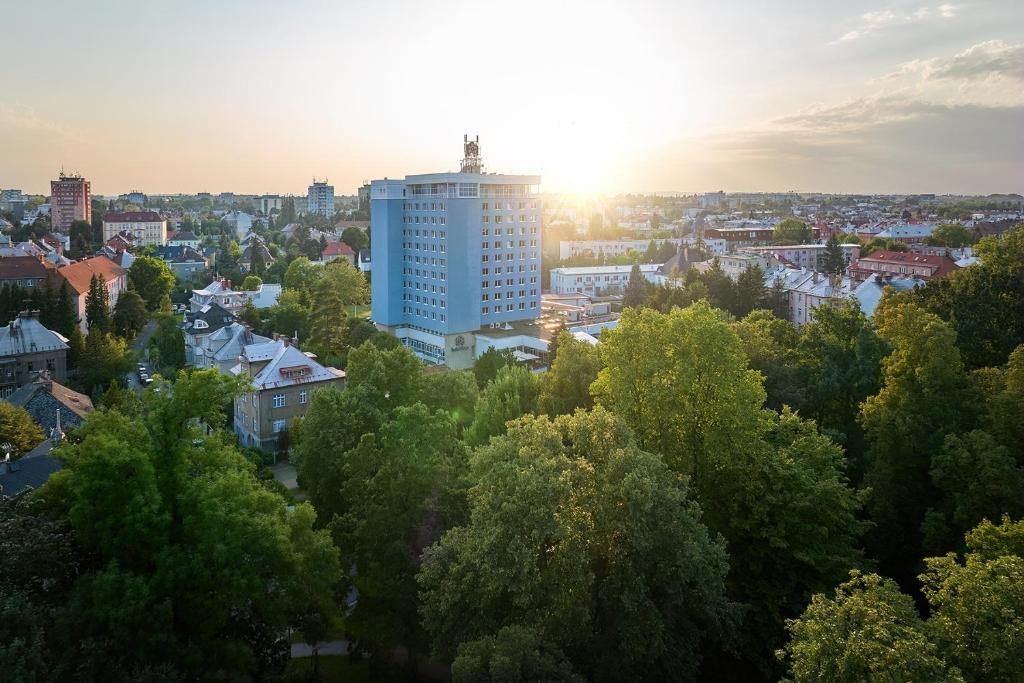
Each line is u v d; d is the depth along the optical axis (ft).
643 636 122.01
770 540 146.41
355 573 168.96
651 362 169.68
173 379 363.76
